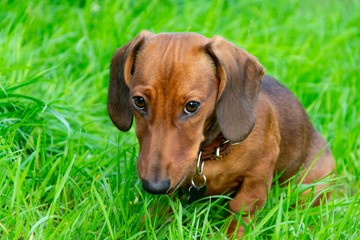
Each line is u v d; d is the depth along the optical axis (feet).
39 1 25.13
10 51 21.53
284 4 29.17
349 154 21.43
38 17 24.34
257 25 27.35
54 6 25.43
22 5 23.95
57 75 22.31
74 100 21.01
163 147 14.25
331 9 30.25
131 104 14.93
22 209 15.43
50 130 19.19
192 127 14.57
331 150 21.56
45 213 16.03
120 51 15.98
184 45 14.76
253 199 16.57
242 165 16.24
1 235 15.20
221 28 26.68
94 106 21.72
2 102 18.66
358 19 28.91
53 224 15.87
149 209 16.56
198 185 16.58
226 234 16.30
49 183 17.38
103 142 19.44
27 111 18.74
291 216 16.52
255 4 28.94
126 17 25.29
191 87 14.39
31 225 15.10
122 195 16.51
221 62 14.71
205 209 15.74
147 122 14.57
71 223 14.99
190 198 16.63
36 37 23.72
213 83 14.87
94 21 25.03
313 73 24.61
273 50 25.20
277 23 27.73
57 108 19.60
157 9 26.76
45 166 16.96
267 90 17.98
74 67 23.08
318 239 15.35
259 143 16.26
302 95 23.72
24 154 18.04
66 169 17.12
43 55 22.90
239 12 28.48
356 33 28.07
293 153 18.17
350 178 20.88
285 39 26.55
